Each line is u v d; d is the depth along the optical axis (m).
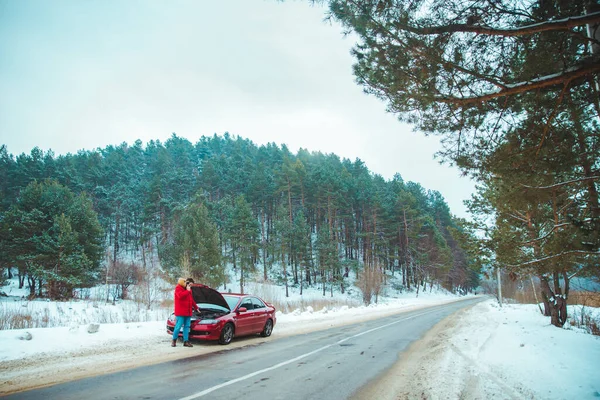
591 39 5.34
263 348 10.07
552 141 6.58
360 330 15.12
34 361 7.22
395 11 5.75
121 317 17.08
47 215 42.38
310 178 70.56
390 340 12.26
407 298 61.03
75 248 39.22
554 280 15.40
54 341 8.75
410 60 6.19
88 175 83.38
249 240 58.50
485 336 12.84
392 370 7.61
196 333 10.05
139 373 6.63
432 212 94.12
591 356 8.07
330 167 77.38
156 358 8.02
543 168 6.72
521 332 12.85
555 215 9.30
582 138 6.68
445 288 86.56
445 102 6.62
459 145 7.43
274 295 30.50
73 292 40.09
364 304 43.56
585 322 16.38
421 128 7.21
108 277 40.03
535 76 6.06
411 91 6.58
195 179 89.75
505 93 6.12
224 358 8.38
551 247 8.92
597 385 5.78
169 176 82.81
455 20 5.93
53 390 5.42
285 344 10.92
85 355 7.98
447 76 6.27
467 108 6.66
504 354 9.05
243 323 11.20
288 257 65.25
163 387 5.75
